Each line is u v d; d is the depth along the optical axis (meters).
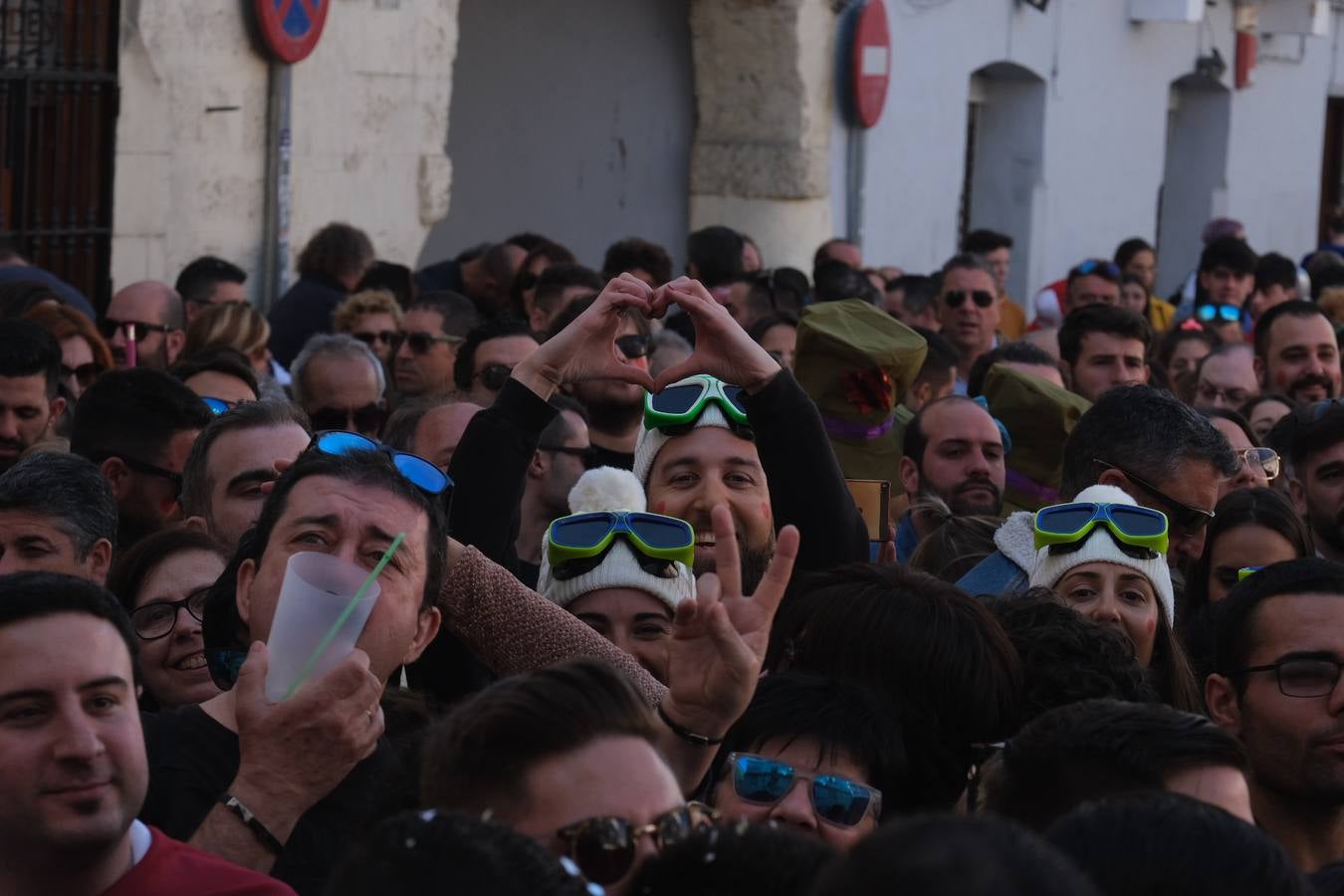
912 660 4.42
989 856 2.21
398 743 4.21
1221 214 27.06
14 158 12.30
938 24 21.42
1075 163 24.08
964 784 4.43
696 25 19.56
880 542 7.14
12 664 3.45
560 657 4.74
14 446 7.28
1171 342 13.44
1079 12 23.73
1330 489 7.72
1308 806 5.00
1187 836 2.82
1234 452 7.02
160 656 5.32
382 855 2.64
